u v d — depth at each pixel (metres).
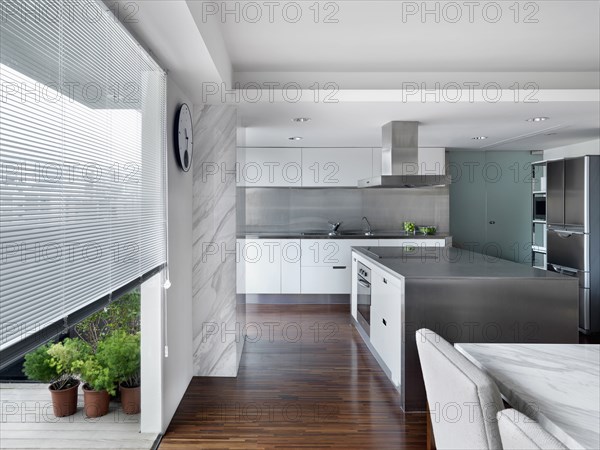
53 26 1.24
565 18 2.61
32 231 1.12
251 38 2.89
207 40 2.25
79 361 2.62
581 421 1.17
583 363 1.63
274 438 2.46
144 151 2.15
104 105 1.63
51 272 1.22
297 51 3.13
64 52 1.31
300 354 3.89
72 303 1.34
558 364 1.61
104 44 1.63
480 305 2.83
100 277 1.58
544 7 2.47
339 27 2.74
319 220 6.57
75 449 2.31
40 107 1.17
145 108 2.19
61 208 1.28
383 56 3.24
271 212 6.53
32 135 1.13
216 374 3.39
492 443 1.05
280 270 5.92
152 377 2.48
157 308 2.47
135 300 3.02
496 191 6.85
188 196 3.20
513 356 1.71
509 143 5.92
